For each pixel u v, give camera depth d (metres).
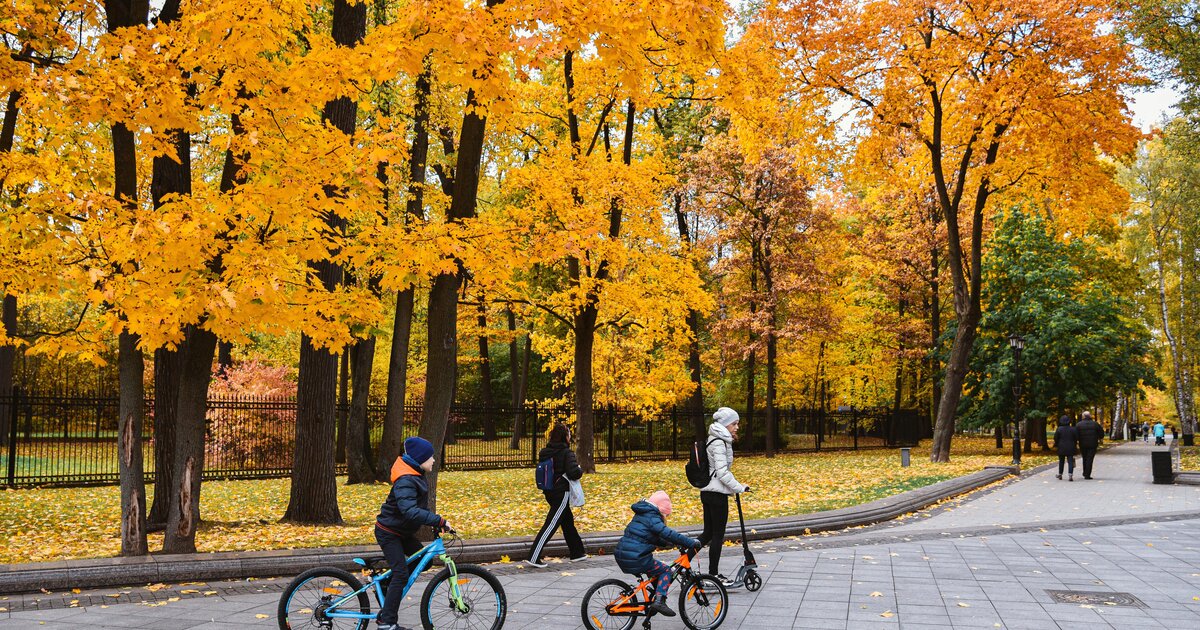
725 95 11.65
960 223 36.56
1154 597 7.66
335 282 14.53
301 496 13.27
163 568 8.23
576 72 19.33
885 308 42.03
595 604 6.46
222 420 23.16
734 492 7.99
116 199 8.34
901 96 24.20
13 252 9.13
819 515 12.84
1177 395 43.56
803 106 24.64
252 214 8.21
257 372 25.11
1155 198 43.62
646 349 30.14
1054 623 6.70
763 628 6.57
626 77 8.32
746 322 34.12
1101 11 22.39
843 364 41.56
